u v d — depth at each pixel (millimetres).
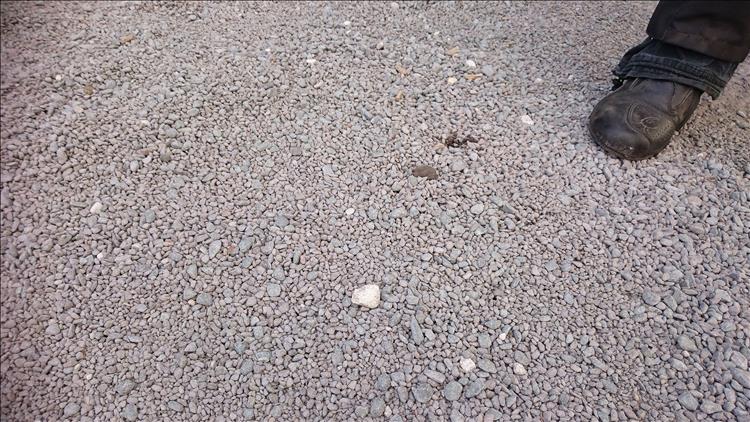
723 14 1525
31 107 1997
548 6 2465
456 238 1599
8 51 2229
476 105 1986
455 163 1785
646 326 1402
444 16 2396
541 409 1279
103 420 1306
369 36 2291
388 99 2014
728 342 1352
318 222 1650
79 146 1866
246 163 1816
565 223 1623
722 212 1618
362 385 1332
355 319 1442
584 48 2227
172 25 2361
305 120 1950
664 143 1728
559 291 1478
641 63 1751
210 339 1423
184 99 2023
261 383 1345
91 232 1646
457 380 1331
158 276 1546
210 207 1702
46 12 2443
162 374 1367
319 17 2393
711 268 1499
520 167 1778
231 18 2396
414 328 1409
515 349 1376
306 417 1290
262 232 1632
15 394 1358
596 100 1981
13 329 1464
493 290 1485
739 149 1791
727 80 1669
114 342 1427
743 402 1260
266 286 1516
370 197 1709
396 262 1548
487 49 2221
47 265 1578
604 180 1728
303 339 1413
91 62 2174
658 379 1312
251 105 2004
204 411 1309
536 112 1952
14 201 1725
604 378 1321
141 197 1729
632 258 1534
